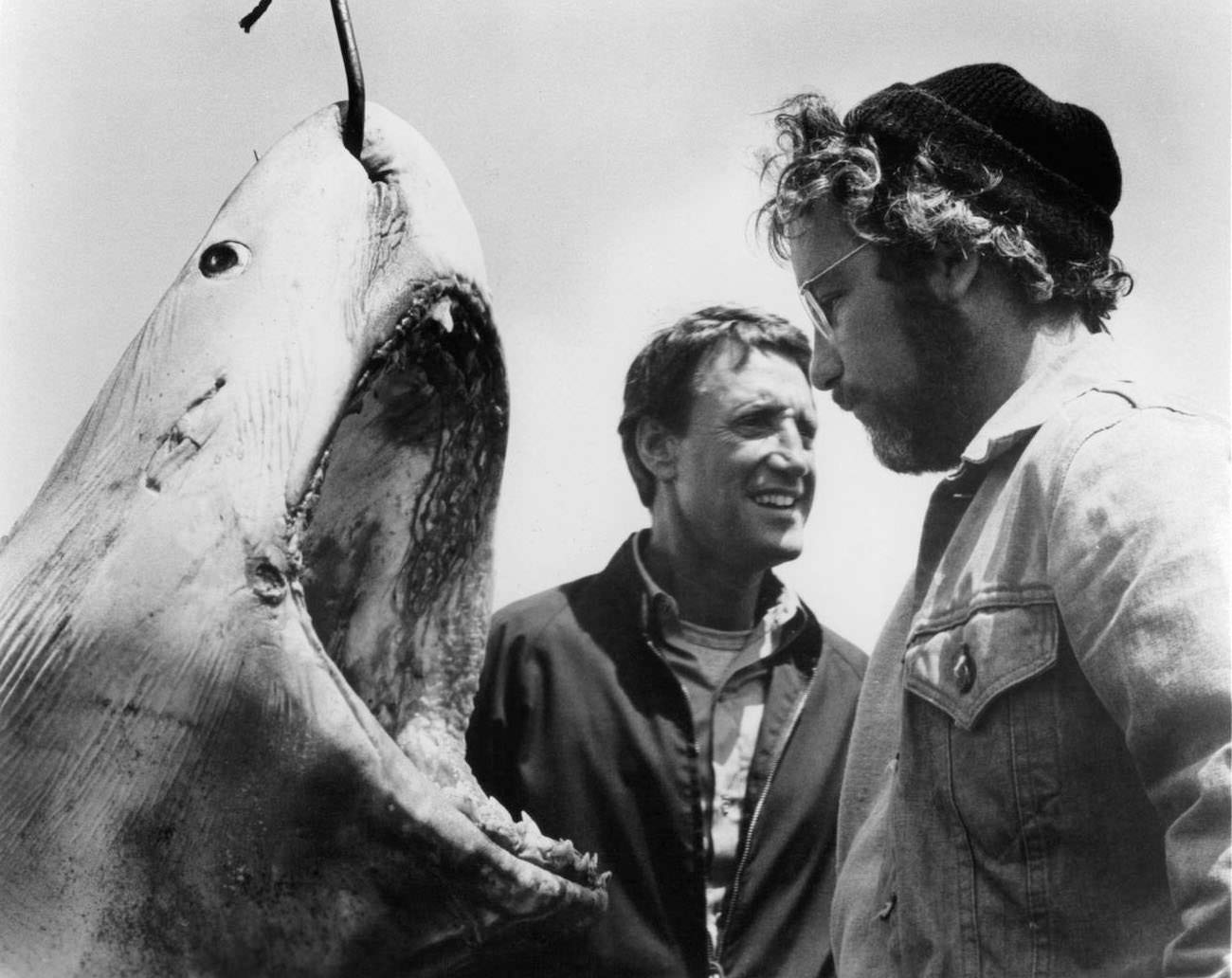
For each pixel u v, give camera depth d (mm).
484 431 2771
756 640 3828
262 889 2387
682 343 3945
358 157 2699
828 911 3646
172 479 2400
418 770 2541
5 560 2465
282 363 2443
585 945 3539
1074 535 2461
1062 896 2533
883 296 2932
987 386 2891
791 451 3885
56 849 2367
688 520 3875
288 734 2340
